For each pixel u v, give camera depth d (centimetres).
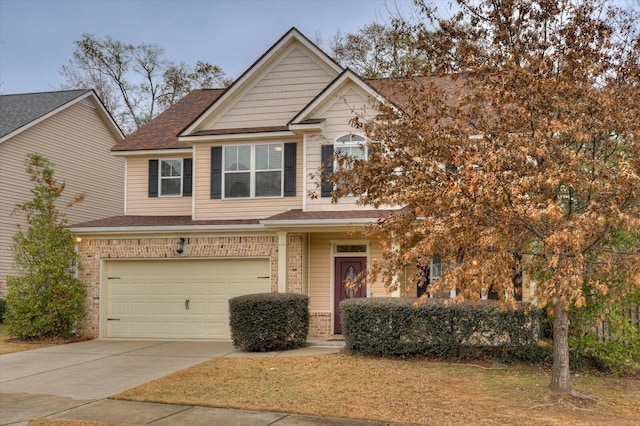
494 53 934
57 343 1557
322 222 1465
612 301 1059
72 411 845
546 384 1003
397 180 912
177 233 1644
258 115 1770
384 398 904
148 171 1969
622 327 1105
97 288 1689
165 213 1941
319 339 1545
